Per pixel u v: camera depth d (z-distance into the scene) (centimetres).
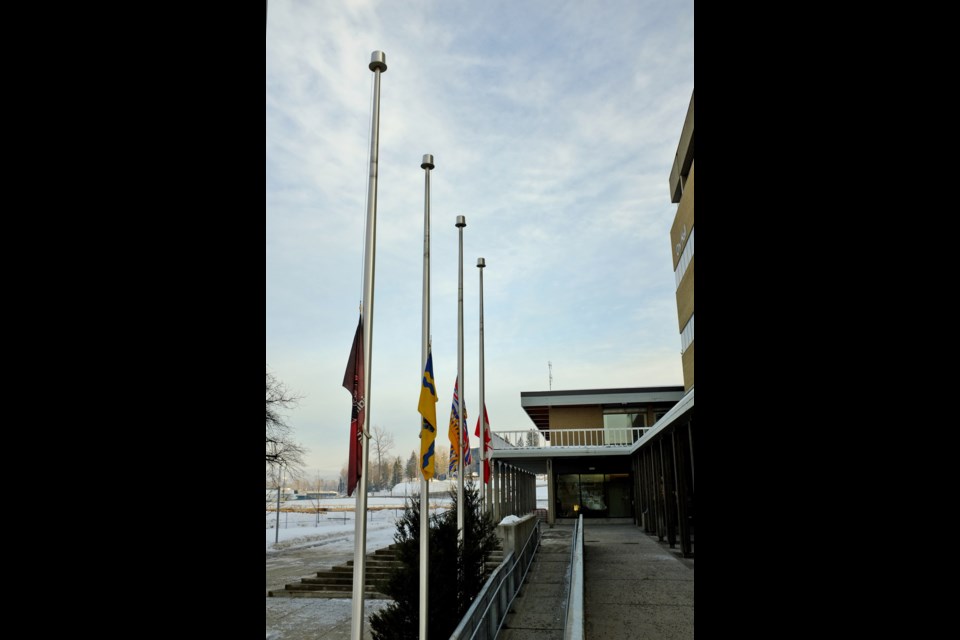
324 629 1348
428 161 1290
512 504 3809
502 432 3544
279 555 3045
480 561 1306
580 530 1432
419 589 1045
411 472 12488
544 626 1066
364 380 916
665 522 2338
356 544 862
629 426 4084
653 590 1288
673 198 2606
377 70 1023
